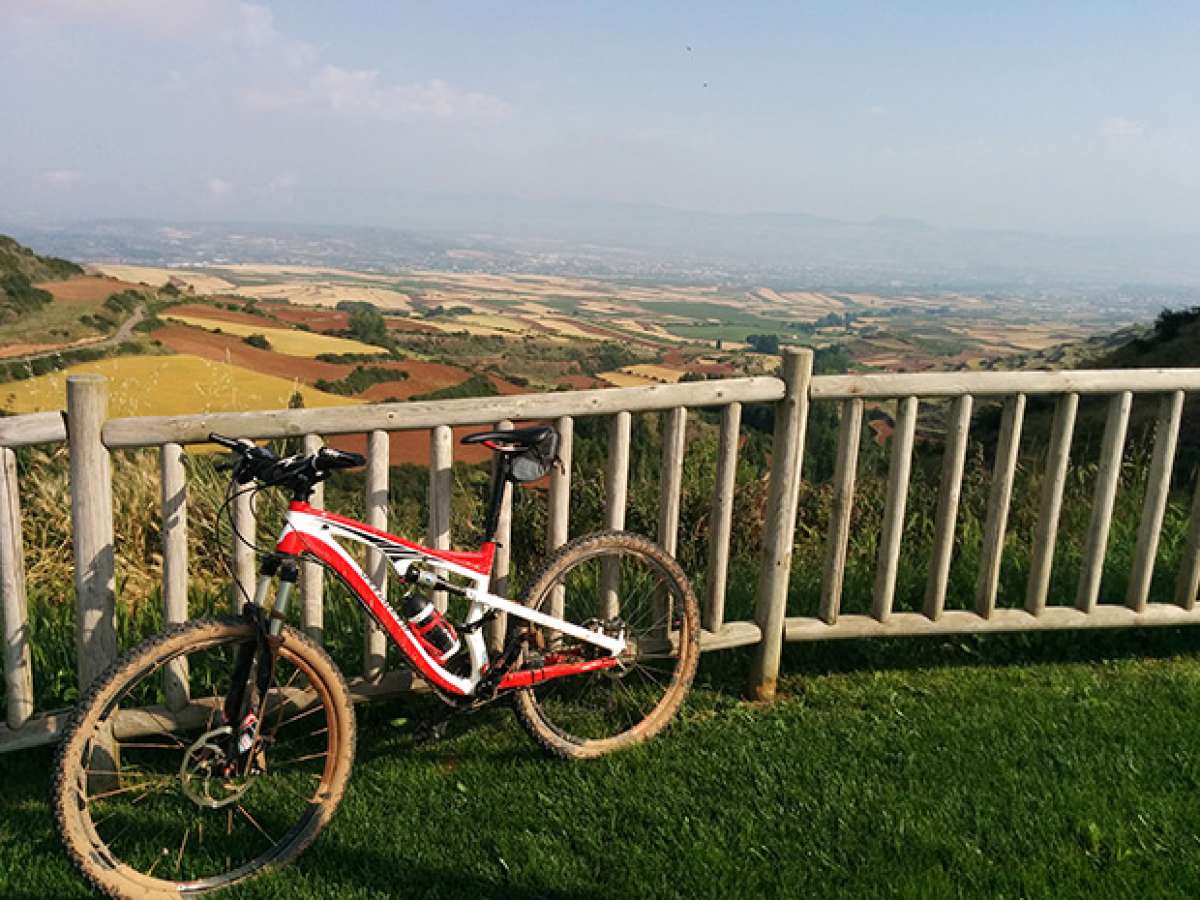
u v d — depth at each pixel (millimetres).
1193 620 3854
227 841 2623
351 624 3533
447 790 2902
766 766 3041
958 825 2717
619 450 3229
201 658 3240
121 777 2844
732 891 2430
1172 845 2607
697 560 4906
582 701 3438
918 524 5277
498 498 2938
